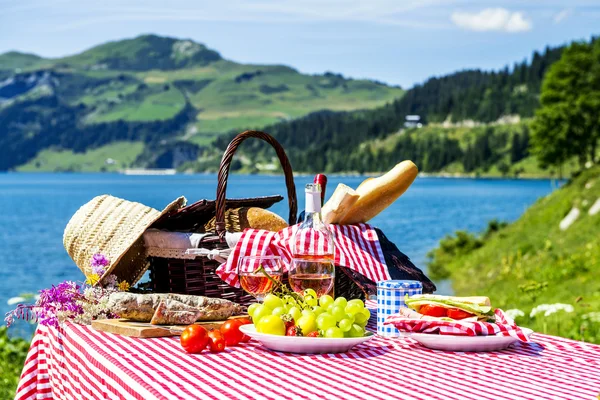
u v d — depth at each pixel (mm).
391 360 2221
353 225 3188
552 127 65438
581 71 65062
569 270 18781
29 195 121062
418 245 42312
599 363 2215
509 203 88562
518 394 1804
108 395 2189
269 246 2861
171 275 3080
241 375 2002
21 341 7875
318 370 2072
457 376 2000
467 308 2465
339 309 2381
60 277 34969
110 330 2654
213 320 2768
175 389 1839
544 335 2717
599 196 26359
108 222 3240
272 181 176000
